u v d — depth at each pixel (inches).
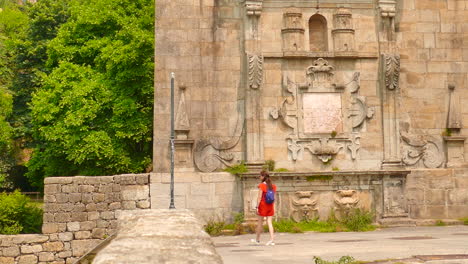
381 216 831.1
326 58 859.4
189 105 839.7
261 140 831.7
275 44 853.8
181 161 828.0
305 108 849.5
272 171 828.6
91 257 245.6
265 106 844.6
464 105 884.0
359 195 831.7
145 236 209.3
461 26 896.3
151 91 1201.4
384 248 521.0
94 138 1184.2
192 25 851.4
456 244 547.5
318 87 853.2
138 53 1178.6
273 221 808.9
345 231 795.4
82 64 1376.7
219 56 851.4
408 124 870.4
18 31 2096.5
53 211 866.8
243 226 796.0
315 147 843.4
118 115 1195.9
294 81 852.0
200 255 189.6
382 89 860.6
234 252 536.1
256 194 812.6
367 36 871.1
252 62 836.0
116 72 1238.9
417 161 866.1
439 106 879.7
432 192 859.4
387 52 864.3
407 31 885.8
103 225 858.8
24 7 2389.3
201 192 823.1
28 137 1720.0
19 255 853.8
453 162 868.6
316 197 823.7
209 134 837.8
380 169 849.5
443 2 896.3
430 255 441.7
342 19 866.1
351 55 856.3
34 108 1294.3
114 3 1350.9
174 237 209.5
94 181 866.1
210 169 832.9
